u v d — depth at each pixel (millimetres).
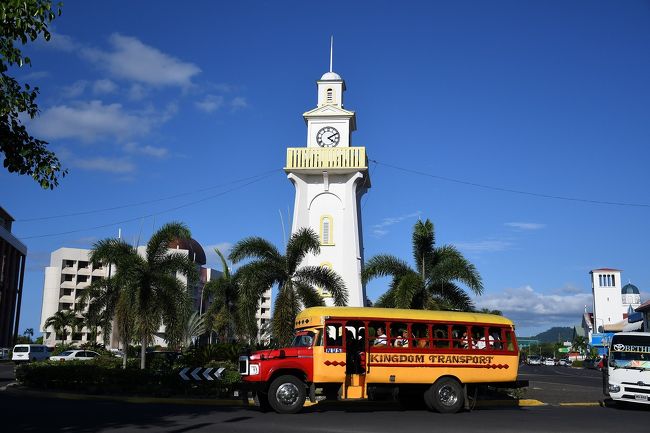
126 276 32875
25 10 12516
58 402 21531
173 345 33750
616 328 113000
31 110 13773
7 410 18172
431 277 32406
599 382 45531
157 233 33625
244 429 15234
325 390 20562
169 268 34094
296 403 19484
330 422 17203
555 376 56812
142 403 22594
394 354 20453
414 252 33625
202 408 20875
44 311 106625
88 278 108375
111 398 23594
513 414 20422
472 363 21094
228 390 24375
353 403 23672
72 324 93750
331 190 48375
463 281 32094
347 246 47281
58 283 106938
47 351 61406
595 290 134625
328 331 20141
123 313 34094
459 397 20734
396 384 20547
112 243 34125
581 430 16281
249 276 35469
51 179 14031
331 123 49562
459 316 21453
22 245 95688
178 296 33500
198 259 105750
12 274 91562
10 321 91125
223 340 52219
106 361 37812
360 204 51062
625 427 17188
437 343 20938
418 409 22219
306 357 19891
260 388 19422
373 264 33062
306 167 47812
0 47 12672
